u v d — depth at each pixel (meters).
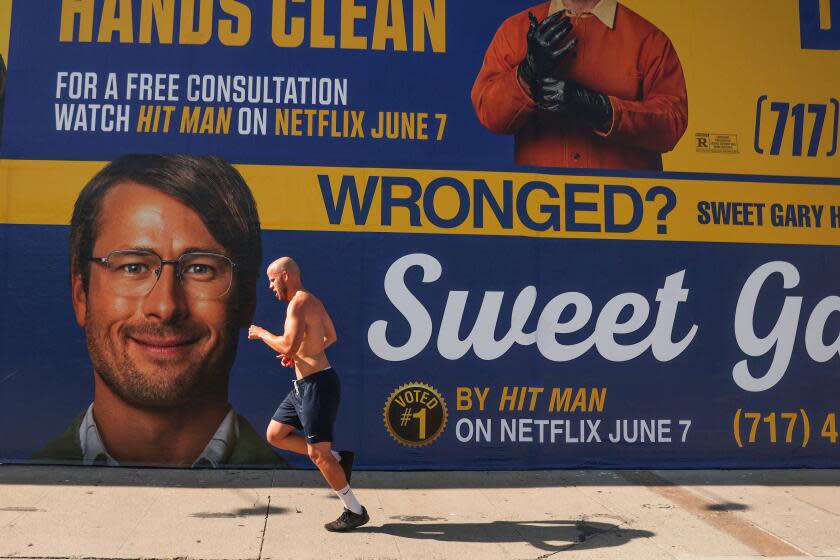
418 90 6.61
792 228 6.68
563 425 6.44
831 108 6.79
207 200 6.38
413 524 4.95
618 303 6.54
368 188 6.49
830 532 4.88
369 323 6.40
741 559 4.38
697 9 6.82
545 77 6.69
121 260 6.29
